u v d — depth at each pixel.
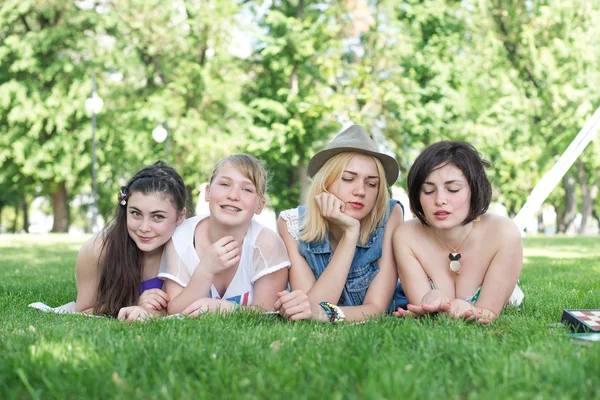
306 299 3.18
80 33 24.08
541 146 23.58
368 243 3.62
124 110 24.38
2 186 26.52
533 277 6.09
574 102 22.06
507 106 22.80
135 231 3.55
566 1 22.50
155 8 23.94
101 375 1.92
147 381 1.88
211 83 24.20
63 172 23.98
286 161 25.16
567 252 11.35
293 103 23.52
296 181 26.67
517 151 23.48
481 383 1.83
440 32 24.53
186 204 3.79
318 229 3.63
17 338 2.43
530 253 11.11
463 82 23.48
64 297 4.63
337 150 3.54
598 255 10.27
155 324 2.86
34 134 23.52
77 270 3.87
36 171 24.23
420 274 3.45
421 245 3.47
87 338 2.43
